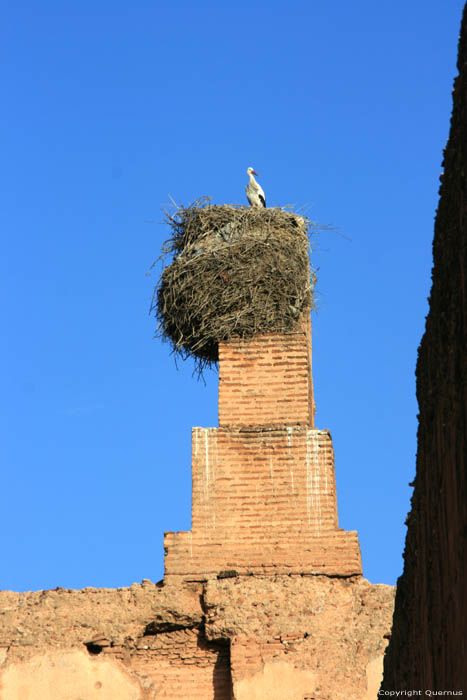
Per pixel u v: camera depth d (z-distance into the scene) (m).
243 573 43.25
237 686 41.34
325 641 41.75
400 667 30.88
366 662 41.31
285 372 45.91
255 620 42.25
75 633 42.84
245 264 46.66
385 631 41.75
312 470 44.47
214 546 43.75
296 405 45.53
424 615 25.38
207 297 46.34
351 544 43.31
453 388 20.38
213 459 44.97
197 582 43.41
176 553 43.81
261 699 41.06
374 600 42.47
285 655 41.59
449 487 21.00
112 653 42.72
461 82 19.66
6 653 42.56
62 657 42.47
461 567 19.41
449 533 21.08
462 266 19.31
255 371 46.03
